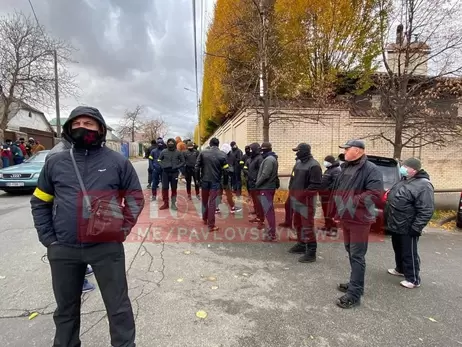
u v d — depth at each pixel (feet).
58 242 6.44
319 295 10.97
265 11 26.50
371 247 17.22
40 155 35.70
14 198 29.48
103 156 6.73
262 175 16.80
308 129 32.68
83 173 6.45
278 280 12.16
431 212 11.67
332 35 31.04
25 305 9.68
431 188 11.83
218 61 37.88
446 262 15.33
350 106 34.17
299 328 8.83
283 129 32.40
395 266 14.32
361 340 8.33
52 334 8.19
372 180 10.43
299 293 11.09
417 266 12.01
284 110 32.19
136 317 9.20
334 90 34.30
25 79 57.16
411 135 30.86
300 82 31.83
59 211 6.32
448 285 12.30
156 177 28.48
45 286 10.97
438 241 19.71
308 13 30.30
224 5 34.50
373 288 11.84
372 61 31.42
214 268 13.19
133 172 7.29
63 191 6.34
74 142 6.51
